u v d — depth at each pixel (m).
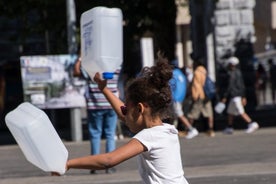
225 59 43.19
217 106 31.73
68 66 31.58
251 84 44.38
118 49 9.49
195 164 22.08
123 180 18.94
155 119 7.58
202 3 43.69
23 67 31.50
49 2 35.47
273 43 92.38
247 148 25.66
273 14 83.81
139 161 7.56
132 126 7.68
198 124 36.84
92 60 9.33
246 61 43.72
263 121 39.44
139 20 39.50
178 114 30.44
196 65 31.53
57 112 40.31
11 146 30.70
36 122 6.82
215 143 27.84
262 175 19.28
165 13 40.22
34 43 40.59
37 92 31.55
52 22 36.81
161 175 7.39
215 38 43.38
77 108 31.66
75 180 19.28
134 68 41.16
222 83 42.19
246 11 43.38
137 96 7.56
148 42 33.00
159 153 7.39
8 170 22.31
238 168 20.78
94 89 19.27
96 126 19.52
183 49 55.78
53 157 6.89
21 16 36.75
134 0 38.44
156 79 7.55
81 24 9.79
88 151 26.75
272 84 61.19
